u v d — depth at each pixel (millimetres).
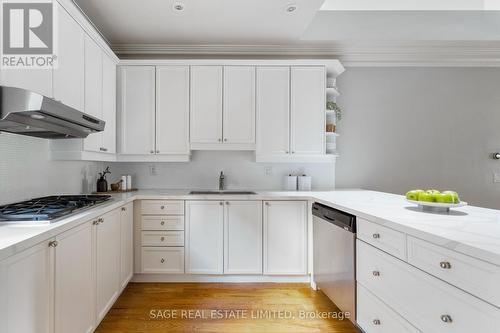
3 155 1604
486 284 865
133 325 1920
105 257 1881
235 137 2889
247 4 2404
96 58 2293
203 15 2574
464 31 3184
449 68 3467
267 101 2904
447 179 3469
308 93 2926
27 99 1273
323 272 2193
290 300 2291
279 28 2820
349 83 3420
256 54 3250
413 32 3170
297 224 2586
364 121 3430
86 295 1593
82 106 2049
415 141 3453
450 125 3471
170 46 3160
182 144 2875
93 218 1673
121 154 2855
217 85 2883
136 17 2598
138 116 2857
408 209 1648
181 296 2355
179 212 2586
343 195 2480
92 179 2799
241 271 2596
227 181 3223
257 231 2594
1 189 1586
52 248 1251
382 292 1428
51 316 1246
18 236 1088
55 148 2059
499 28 3207
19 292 1044
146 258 2582
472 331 916
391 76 3443
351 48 3285
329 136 3078
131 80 2852
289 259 2594
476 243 930
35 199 1854
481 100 3486
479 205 3467
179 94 2875
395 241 1317
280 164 3258
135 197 2520
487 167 3482
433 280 1082
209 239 2596
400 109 3447
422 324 1144
